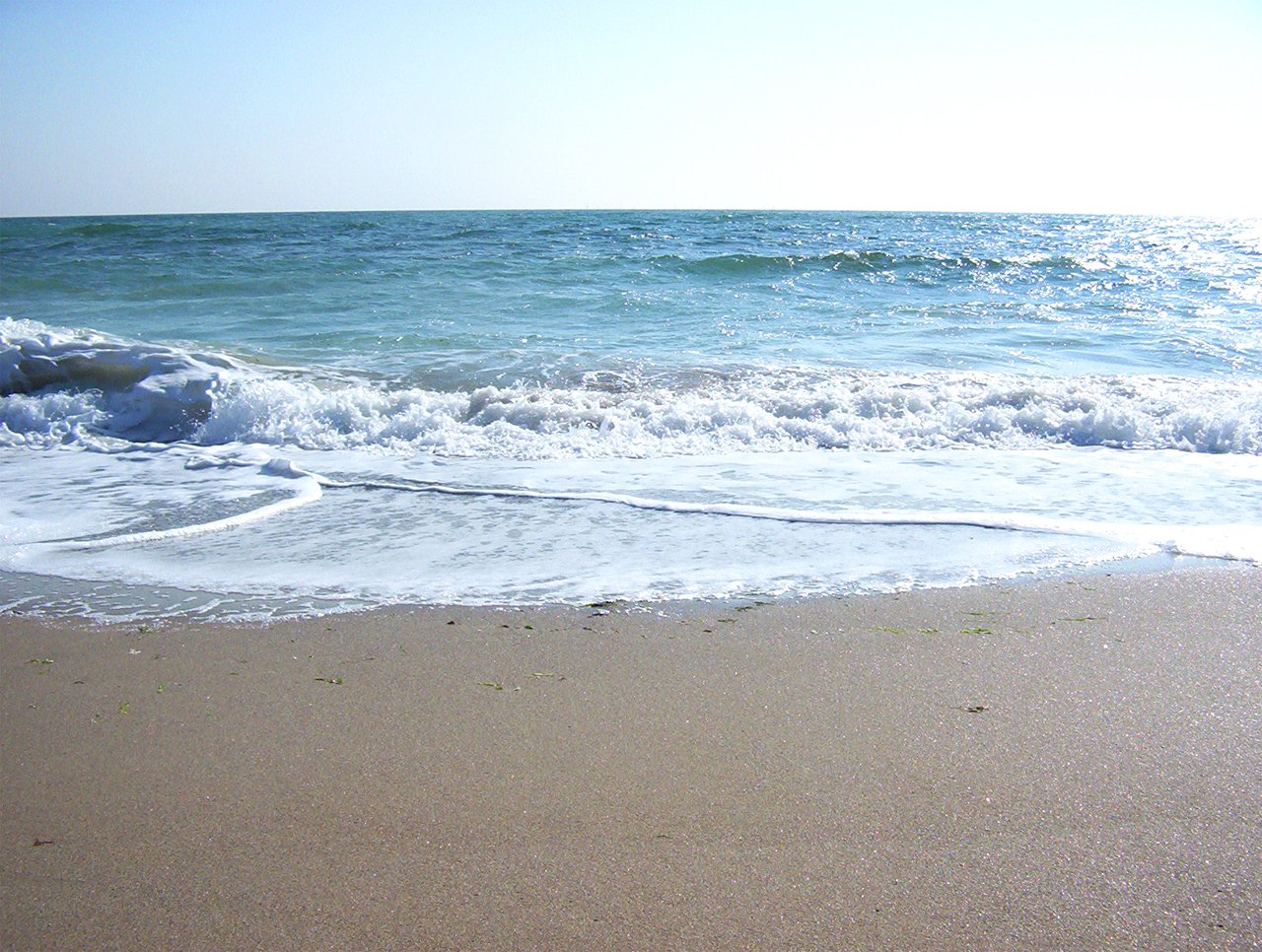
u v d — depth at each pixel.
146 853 2.35
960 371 9.79
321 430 7.71
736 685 3.31
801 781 2.68
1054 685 3.30
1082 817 2.51
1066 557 4.66
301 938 2.05
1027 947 2.03
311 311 14.01
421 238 25.92
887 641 3.69
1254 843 2.39
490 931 2.06
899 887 2.22
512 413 7.92
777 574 4.46
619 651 3.60
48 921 2.10
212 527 5.29
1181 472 6.42
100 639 3.75
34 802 2.59
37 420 8.03
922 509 5.55
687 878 2.24
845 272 18.89
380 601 4.15
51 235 26.73
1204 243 28.81
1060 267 19.77
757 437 7.43
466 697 3.22
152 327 12.57
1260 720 3.04
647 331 12.35
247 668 3.46
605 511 5.54
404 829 2.44
